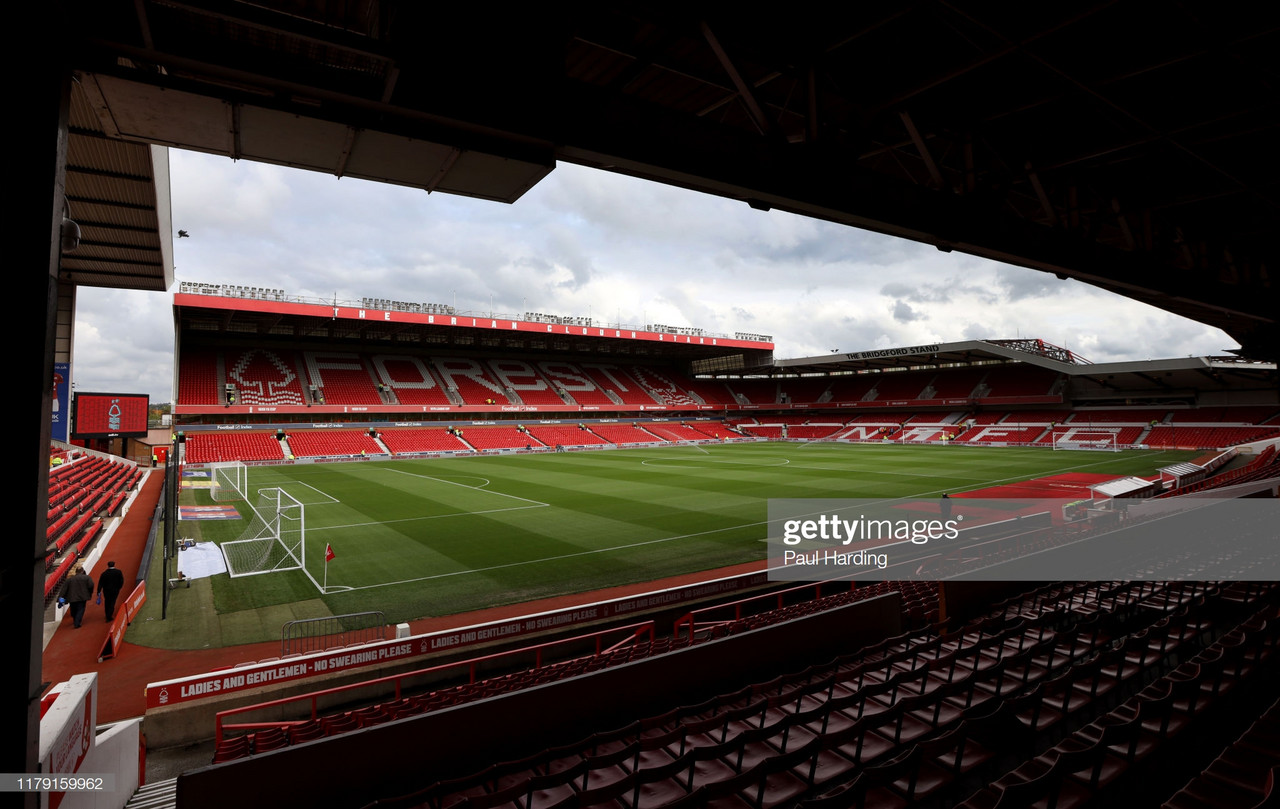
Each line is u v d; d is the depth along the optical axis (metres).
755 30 4.45
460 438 49.72
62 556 13.09
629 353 69.00
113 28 2.79
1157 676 6.14
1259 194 7.48
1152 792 4.30
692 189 4.94
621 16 4.60
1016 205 8.76
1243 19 4.34
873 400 66.06
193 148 3.68
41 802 3.34
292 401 45.88
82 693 4.63
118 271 21.72
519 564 15.05
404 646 9.29
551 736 4.70
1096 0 4.11
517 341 59.91
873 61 5.35
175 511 15.42
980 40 4.91
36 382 2.71
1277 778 3.11
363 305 44.94
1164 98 5.78
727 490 27.17
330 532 18.67
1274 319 10.30
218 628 10.99
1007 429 54.31
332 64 3.33
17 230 2.67
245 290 40.03
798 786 4.40
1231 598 7.96
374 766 3.96
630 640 9.59
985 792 4.10
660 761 4.75
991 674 5.93
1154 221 8.95
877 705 5.59
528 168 3.99
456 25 3.40
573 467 37.50
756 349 64.38
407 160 3.88
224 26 3.11
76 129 12.28
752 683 5.99
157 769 7.16
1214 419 45.50
